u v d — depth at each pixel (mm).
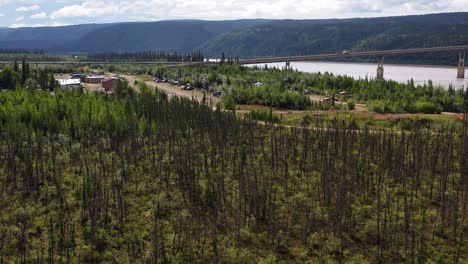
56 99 147625
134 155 105062
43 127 130375
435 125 152375
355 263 67062
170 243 71062
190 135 128125
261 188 89000
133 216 79500
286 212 81438
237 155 109250
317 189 91000
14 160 97875
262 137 129250
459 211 80750
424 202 84750
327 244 71438
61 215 79125
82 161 106562
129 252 69188
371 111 176500
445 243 71500
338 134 120625
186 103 165000
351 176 94312
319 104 192750
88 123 130625
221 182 91312
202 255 68562
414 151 104375
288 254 69438
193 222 78062
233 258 67625
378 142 118188
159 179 95125
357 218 78438
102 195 86312
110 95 179000
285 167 99875
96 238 71375
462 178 91375
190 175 94375
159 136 123125
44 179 94688
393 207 82500
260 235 73875
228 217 80062
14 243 70500
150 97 166625
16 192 88750
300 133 135000
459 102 186000
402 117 163750
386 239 72312
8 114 132375
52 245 69875
